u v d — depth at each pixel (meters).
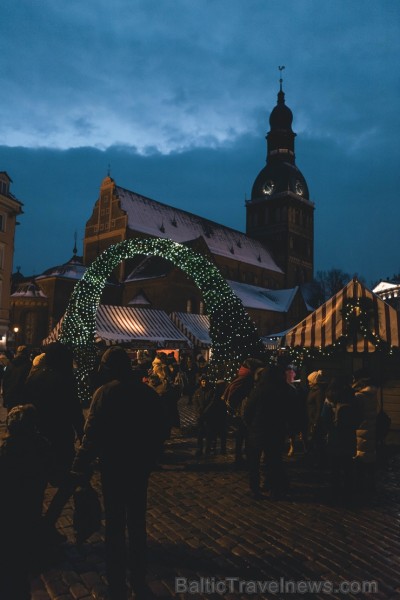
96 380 7.28
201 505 6.34
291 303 69.44
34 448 3.28
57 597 3.88
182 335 35.31
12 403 7.74
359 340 12.03
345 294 12.48
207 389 9.59
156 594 3.97
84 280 15.34
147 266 57.97
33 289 52.28
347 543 5.16
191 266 12.91
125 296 57.31
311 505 6.43
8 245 39.50
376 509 6.31
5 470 3.15
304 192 93.44
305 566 4.58
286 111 96.19
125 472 3.75
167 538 5.17
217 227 81.50
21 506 3.12
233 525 5.61
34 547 3.21
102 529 5.39
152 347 32.34
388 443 10.87
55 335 29.55
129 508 3.79
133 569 3.73
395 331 11.77
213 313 12.45
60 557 4.62
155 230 67.44
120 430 3.78
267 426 6.59
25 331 51.31
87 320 15.19
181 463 8.77
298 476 7.96
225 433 9.68
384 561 4.75
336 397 6.57
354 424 6.47
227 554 4.79
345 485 6.45
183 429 12.16
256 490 6.62
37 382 5.05
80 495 3.97
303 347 12.41
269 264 85.56
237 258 77.88
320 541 5.19
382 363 12.55
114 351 4.05
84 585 4.09
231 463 8.80
